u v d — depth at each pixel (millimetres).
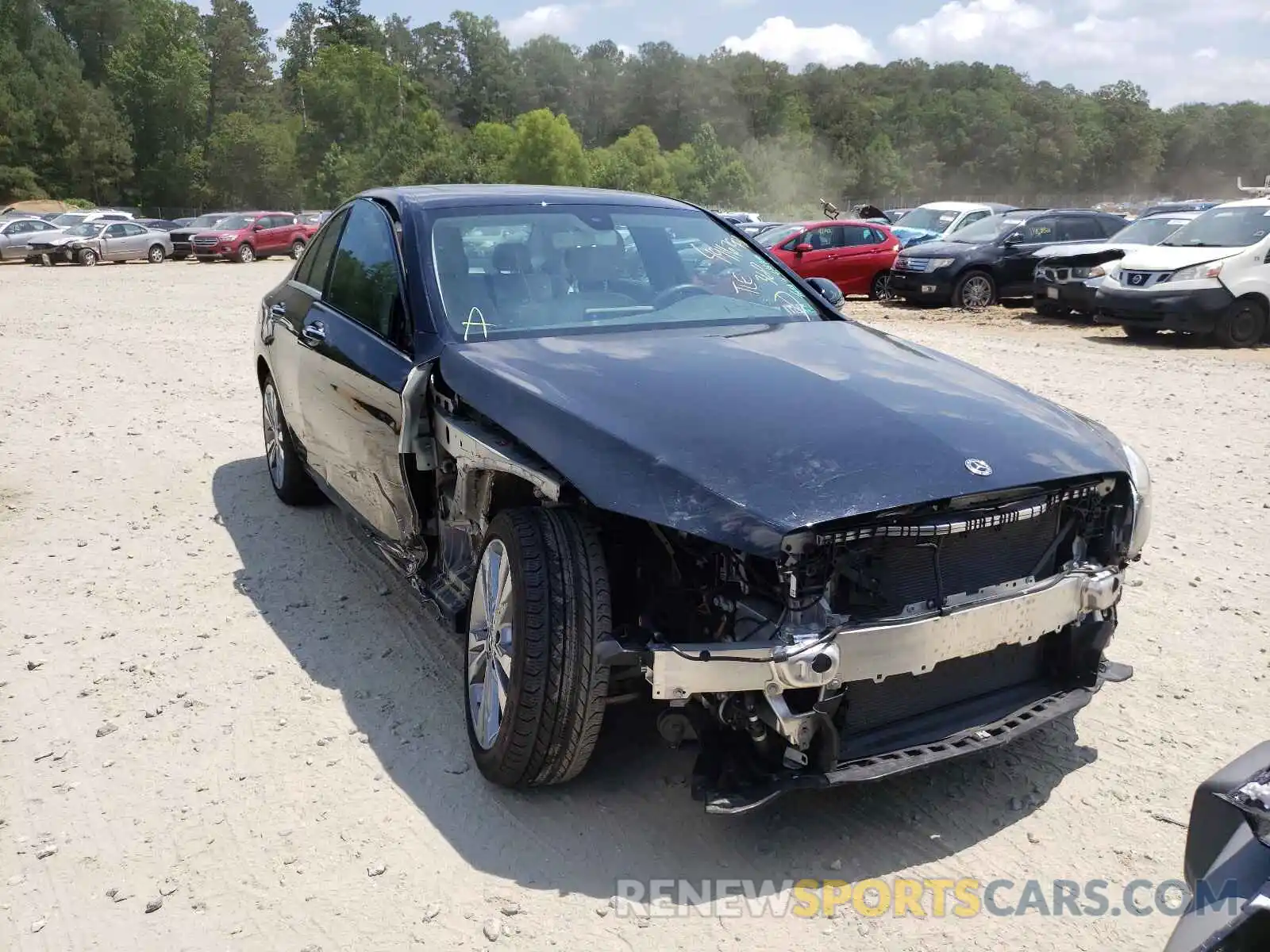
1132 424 8320
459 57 172625
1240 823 2041
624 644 2785
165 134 98875
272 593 4852
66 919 2746
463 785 3305
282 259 35844
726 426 2982
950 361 3951
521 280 4074
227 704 3836
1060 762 3434
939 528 2787
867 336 4168
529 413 3156
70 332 14281
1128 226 17047
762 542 2631
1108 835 3049
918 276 18203
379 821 3129
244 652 4250
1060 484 3016
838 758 2803
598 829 3084
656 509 2744
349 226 4984
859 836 3062
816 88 175625
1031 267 18125
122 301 19172
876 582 2795
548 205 4461
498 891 2826
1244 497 6312
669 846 3012
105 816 3182
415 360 3789
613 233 4410
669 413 3059
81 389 9898
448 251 4105
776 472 2785
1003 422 3205
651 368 3420
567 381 3303
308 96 98875
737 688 2678
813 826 3107
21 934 2693
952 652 2836
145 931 2695
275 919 2727
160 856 2990
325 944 2637
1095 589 3102
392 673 4062
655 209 4699
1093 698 3844
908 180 147875
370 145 94062
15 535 5715
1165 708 3764
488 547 3221
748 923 2701
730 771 2832
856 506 2691
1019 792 3270
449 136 97500
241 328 14812
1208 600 4730
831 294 4691
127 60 97562
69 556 5379
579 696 2906
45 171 91938
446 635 4383
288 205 98125
